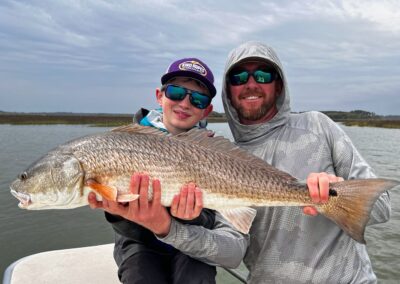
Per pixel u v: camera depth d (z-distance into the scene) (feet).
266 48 2.62
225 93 2.76
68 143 2.16
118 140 2.09
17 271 3.06
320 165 2.43
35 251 5.39
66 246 5.61
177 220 2.33
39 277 2.97
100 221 6.79
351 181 2.01
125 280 2.32
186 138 2.19
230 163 2.19
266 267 2.37
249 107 2.64
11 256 5.23
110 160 2.05
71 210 7.38
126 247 2.54
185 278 2.34
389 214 2.32
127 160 2.05
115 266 3.21
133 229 2.38
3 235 5.97
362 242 1.93
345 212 2.02
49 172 2.08
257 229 2.45
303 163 2.44
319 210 2.10
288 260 2.31
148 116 2.99
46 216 6.95
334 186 2.03
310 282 2.24
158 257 2.50
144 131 2.16
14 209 7.25
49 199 2.09
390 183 1.94
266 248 2.39
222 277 3.81
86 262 3.27
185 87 2.76
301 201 2.12
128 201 1.94
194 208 2.09
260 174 2.19
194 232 2.21
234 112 2.79
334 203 2.04
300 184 2.12
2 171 10.77
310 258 2.28
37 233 6.08
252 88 2.60
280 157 2.49
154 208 2.01
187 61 2.81
